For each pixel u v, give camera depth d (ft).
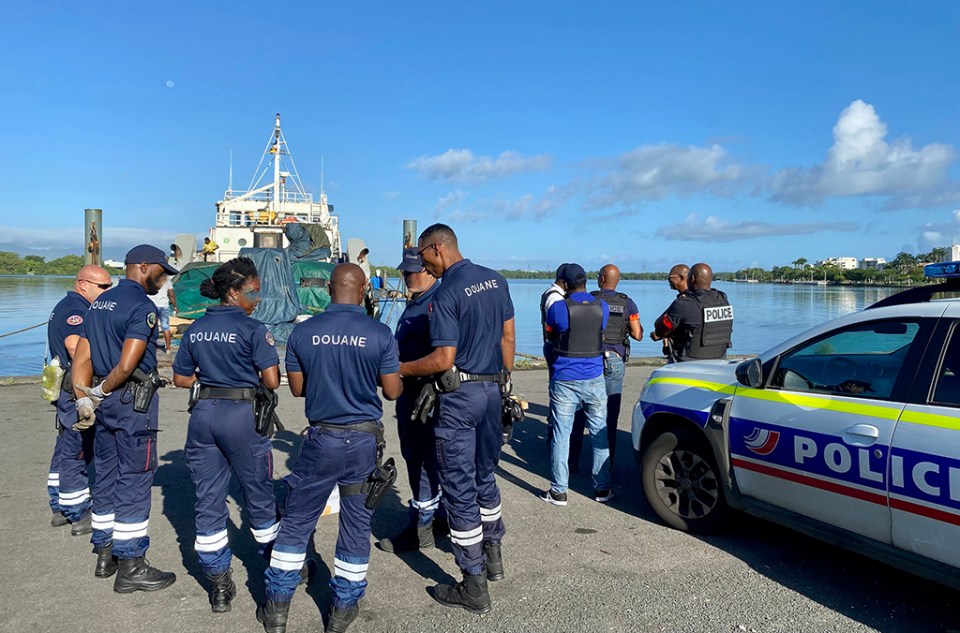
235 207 68.23
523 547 14.66
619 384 20.10
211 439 11.62
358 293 11.46
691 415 15.31
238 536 15.40
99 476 13.00
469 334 12.19
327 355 10.63
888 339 12.28
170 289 45.75
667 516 15.78
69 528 15.60
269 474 12.35
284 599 10.85
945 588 12.73
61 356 14.85
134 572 12.39
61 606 11.90
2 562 13.71
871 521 11.61
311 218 70.18
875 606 12.00
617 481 19.84
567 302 17.03
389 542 14.62
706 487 15.33
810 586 12.78
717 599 12.25
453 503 11.85
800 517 13.01
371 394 10.94
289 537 10.85
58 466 15.46
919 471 10.80
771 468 13.46
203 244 61.98
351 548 10.88
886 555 11.44
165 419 26.05
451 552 14.64
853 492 11.86
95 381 12.71
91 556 14.08
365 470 10.83
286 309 49.37
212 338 11.55
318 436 10.68
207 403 11.60
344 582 10.84
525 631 11.12
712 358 19.03
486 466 12.73
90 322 12.59
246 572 13.48
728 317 19.34
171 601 12.16
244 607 11.95
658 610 11.82
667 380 16.52
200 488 11.69
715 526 15.10
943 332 11.36
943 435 10.57
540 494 18.45
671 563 13.84
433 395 12.01
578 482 19.70
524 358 45.52
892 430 11.32
